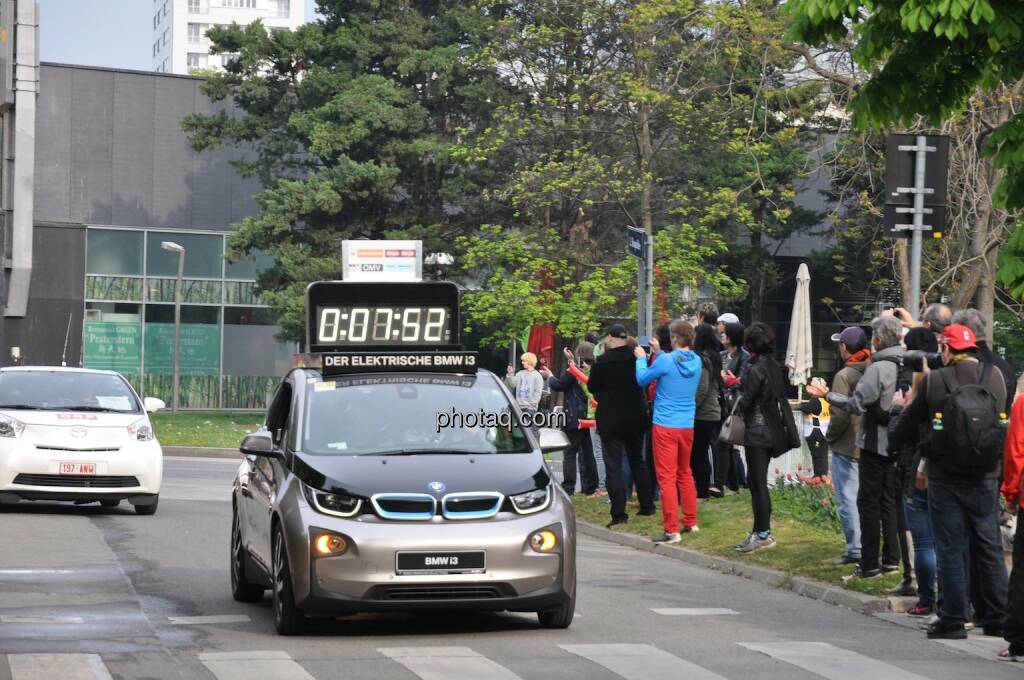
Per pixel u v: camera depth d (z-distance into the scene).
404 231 124.69
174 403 136.00
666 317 104.94
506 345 112.25
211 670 20.83
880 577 30.94
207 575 32.53
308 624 25.28
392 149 125.62
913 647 24.48
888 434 26.11
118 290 153.00
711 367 44.25
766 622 27.05
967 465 24.78
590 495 51.62
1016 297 36.28
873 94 34.72
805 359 65.69
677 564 36.94
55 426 45.06
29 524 42.12
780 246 141.75
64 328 150.62
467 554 23.77
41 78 151.00
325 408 26.59
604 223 117.06
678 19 97.19
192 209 156.38
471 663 21.62
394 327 31.11
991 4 31.41
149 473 46.00
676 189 116.38
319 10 132.25
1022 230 35.91
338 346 30.70
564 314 106.06
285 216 124.81
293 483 24.81
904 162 34.31
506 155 116.12
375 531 23.72
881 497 31.28
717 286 107.25
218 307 156.12
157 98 155.50
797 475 45.25
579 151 106.19
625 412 43.69
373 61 132.00
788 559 34.66
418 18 130.38
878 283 103.31
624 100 104.19
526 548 24.09
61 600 27.69
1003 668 22.48
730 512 42.09
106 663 21.14
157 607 27.58
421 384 27.42
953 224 81.56
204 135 133.62
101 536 39.69
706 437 44.50
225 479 67.38
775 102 93.00
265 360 157.12
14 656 21.27
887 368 30.33
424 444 25.98
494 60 112.25
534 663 21.83
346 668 21.12
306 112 127.88
